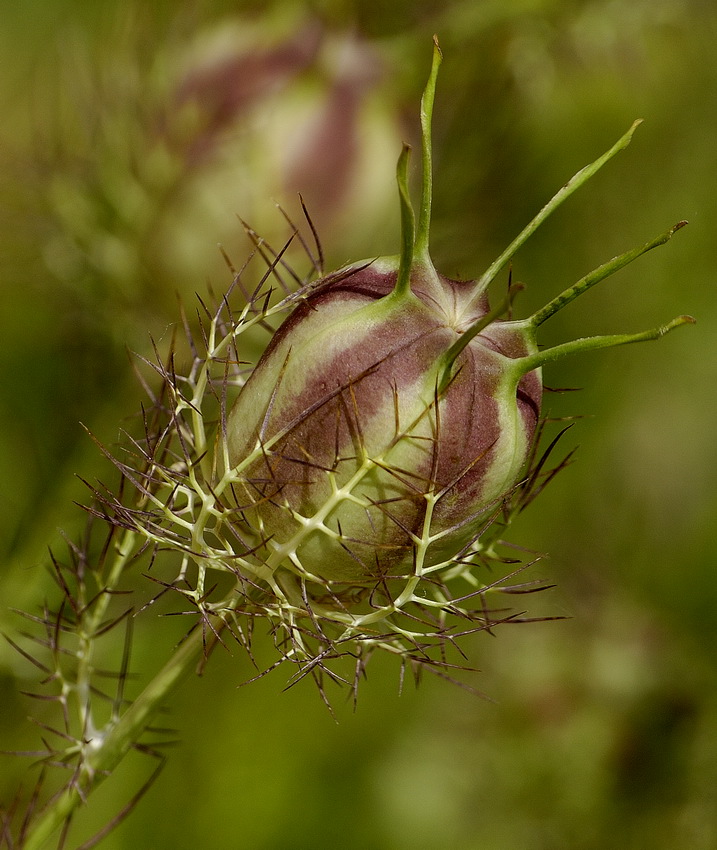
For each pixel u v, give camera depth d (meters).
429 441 0.24
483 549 0.25
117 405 0.31
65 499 0.31
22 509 0.32
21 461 0.33
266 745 0.36
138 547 0.28
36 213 0.31
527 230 0.24
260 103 0.30
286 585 0.25
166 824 0.35
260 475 0.24
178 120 0.30
